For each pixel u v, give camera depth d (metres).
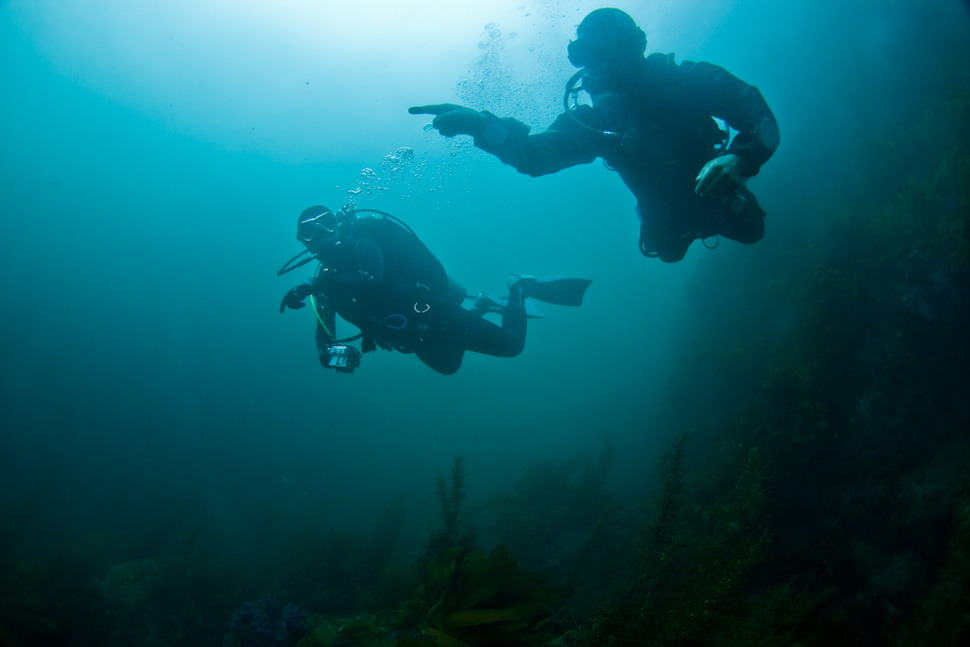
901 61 10.07
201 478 23.34
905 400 5.36
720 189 1.92
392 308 3.46
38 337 31.56
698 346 10.93
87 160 29.44
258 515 18.42
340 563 7.69
